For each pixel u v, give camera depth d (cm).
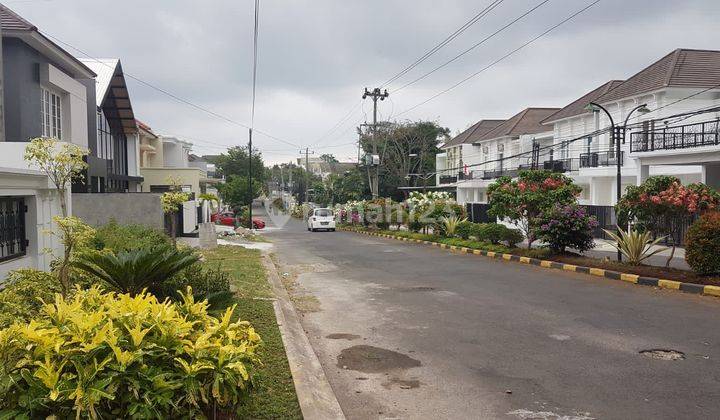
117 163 2902
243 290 1120
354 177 5984
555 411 520
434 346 757
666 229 1354
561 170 3225
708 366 647
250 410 456
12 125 1461
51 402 318
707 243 1149
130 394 329
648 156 2094
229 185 6406
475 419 506
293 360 639
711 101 2430
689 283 1143
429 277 1424
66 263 610
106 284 667
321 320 939
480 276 1427
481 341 778
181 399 342
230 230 3278
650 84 2555
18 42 1470
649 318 902
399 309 1014
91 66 2611
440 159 5784
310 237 3288
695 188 1248
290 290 1254
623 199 1363
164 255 647
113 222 1527
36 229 960
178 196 1894
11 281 599
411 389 590
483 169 4769
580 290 1182
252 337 419
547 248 1806
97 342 334
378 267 1669
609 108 2912
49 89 1667
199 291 762
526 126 4300
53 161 765
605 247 2022
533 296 1120
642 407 524
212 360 365
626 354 700
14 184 870
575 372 633
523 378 616
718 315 916
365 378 630
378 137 5572
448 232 2528
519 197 1728
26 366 329
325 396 556
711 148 1827
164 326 368
